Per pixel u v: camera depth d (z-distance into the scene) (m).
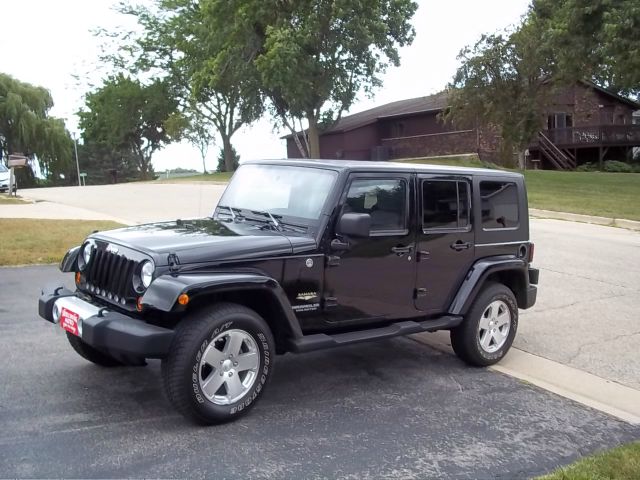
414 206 5.44
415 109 39.62
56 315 4.78
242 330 4.43
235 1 31.34
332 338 4.92
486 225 6.09
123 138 53.38
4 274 9.27
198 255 4.37
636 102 41.91
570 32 23.05
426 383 5.63
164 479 3.70
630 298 9.03
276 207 5.27
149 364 5.61
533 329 7.53
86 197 22.89
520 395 5.44
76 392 4.93
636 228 15.80
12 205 19.25
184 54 44.47
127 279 4.44
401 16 31.42
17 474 3.66
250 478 3.76
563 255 12.04
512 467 4.10
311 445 4.25
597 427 4.83
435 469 4.02
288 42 29.20
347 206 5.00
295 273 4.74
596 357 6.55
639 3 20.83
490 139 35.62
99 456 3.93
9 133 50.84
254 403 4.57
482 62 28.36
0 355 5.73
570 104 39.00
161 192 24.89
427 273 5.60
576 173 30.16
